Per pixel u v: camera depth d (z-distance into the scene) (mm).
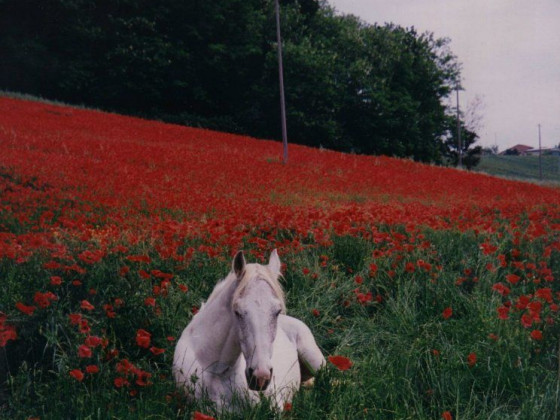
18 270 5992
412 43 70438
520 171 88188
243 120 55031
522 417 3922
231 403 3891
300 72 55188
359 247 7723
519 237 8047
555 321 5219
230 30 56406
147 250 7086
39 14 51000
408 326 5613
